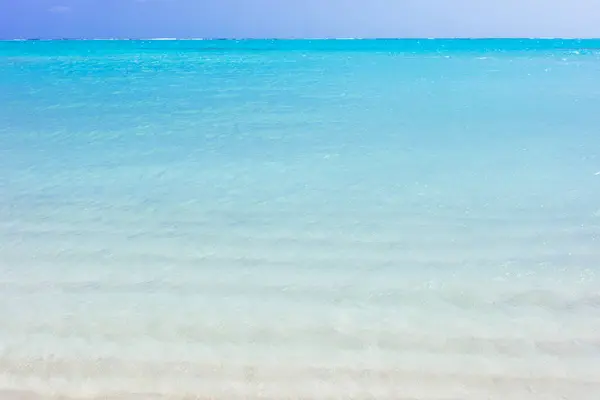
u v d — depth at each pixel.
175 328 3.35
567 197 5.45
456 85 13.82
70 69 19.70
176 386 2.83
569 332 3.23
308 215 5.15
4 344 3.18
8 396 2.74
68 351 3.12
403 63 21.30
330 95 12.47
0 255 4.34
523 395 2.72
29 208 5.36
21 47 36.97
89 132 8.72
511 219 4.94
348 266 4.13
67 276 4.01
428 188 5.80
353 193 5.70
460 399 2.71
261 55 27.89
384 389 2.80
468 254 4.27
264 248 4.46
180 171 6.56
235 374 2.93
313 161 6.91
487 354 3.04
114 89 13.99
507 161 6.73
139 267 4.14
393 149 7.42
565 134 8.10
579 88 12.91
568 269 3.99
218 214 5.21
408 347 3.13
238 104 11.42
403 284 3.84
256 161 6.96
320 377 2.90
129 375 2.92
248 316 3.48
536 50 31.75
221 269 4.11
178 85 14.77
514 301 3.58
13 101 11.94
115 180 6.23
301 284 3.88
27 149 7.63
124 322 3.41
